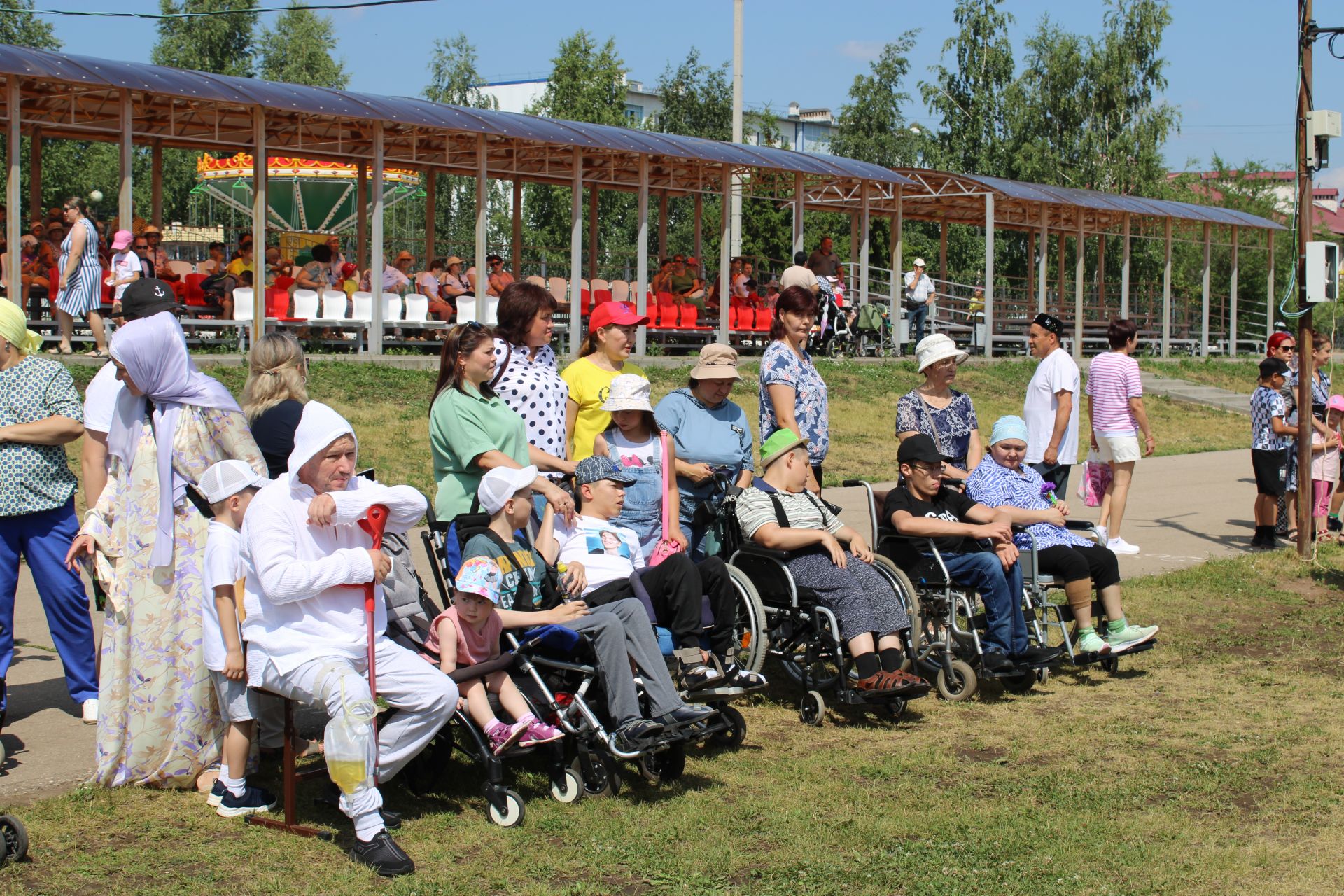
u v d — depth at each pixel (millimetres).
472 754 5363
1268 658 8141
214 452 5344
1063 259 36750
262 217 17234
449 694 4996
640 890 4559
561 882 4621
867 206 26234
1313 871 4809
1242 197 61312
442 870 4680
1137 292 38594
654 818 5211
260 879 4547
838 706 6984
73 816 5047
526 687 5484
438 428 6109
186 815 5141
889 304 30703
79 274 15289
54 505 6062
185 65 53562
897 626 6664
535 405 6816
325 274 19750
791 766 5934
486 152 19891
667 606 6074
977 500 7840
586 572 6070
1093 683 7555
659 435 6820
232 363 16406
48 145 46844
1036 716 6855
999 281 41406
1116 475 11500
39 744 5914
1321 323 40125
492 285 21328
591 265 26969
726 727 6000
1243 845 5059
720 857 4816
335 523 4840
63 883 4480
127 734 5309
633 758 5348
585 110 50000
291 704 4934
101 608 5828
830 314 24594
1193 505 14609
